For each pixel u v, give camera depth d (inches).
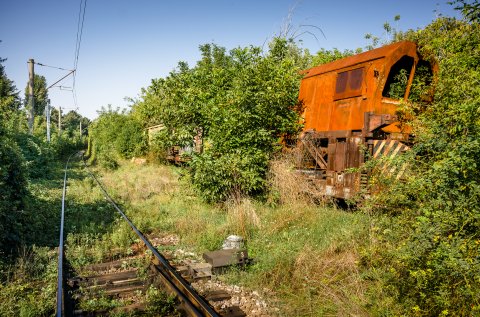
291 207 357.4
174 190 542.3
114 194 543.2
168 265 232.7
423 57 365.1
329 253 249.9
